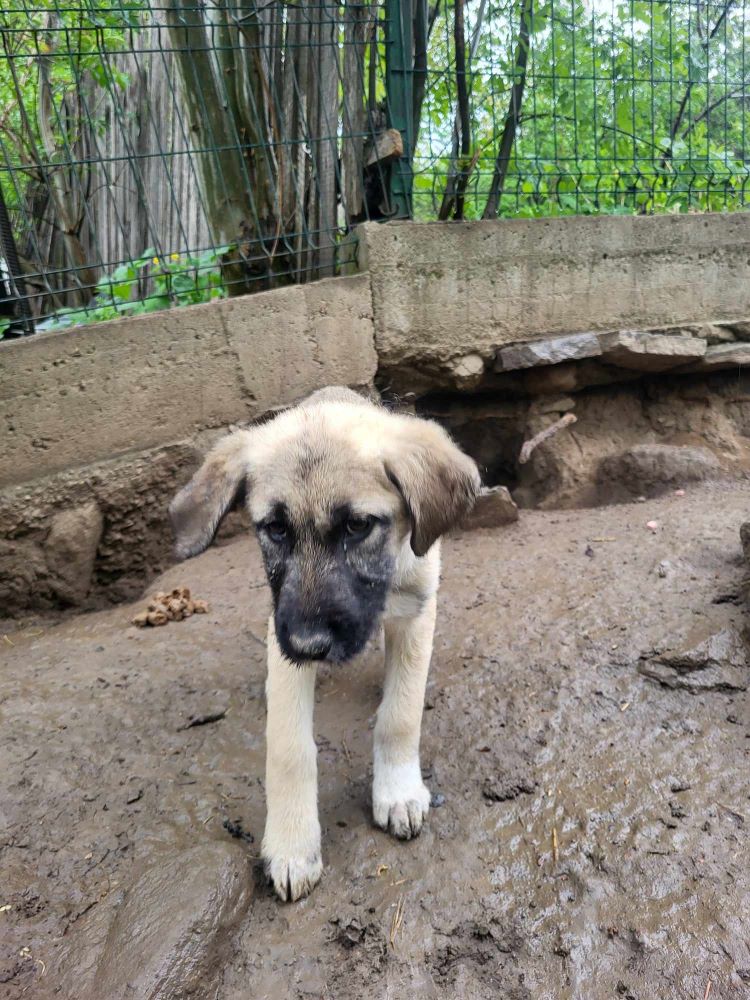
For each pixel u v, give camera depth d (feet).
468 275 4.76
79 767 2.63
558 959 1.95
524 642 3.15
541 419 5.15
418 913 2.09
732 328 5.28
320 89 4.66
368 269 4.59
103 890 2.19
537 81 5.09
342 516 2.02
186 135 5.62
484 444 5.39
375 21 4.58
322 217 4.81
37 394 3.80
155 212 7.04
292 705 2.19
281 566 2.06
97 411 3.97
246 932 2.07
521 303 4.90
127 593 4.27
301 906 2.13
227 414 4.34
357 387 4.68
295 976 1.95
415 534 2.12
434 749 2.66
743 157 5.73
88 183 6.18
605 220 4.98
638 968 1.91
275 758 2.21
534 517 4.50
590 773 2.49
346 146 4.78
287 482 2.04
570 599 3.41
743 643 2.92
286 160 4.72
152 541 4.30
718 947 1.92
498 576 3.72
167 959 1.91
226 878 2.11
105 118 7.45
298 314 4.42
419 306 4.71
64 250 7.73
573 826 2.31
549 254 4.90
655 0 5.23
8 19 5.51
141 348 4.05
